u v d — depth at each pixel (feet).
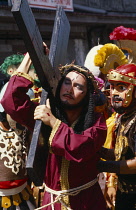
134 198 9.98
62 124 8.25
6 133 11.42
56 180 8.86
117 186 10.39
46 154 8.88
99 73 16.07
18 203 11.42
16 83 8.82
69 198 8.80
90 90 8.92
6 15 36.86
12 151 11.36
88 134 8.31
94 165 9.14
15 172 11.35
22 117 8.86
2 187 11.23
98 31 46.96
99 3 49.06
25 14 7.65
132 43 11.05
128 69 9.39
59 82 9.11
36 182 8.33
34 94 13.23
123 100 9.39
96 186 9.23
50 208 8.95
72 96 8.77
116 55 11.23
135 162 9.11
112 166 9.23
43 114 8.21
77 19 42.88
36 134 7.99
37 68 8.29
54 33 9.56
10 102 8.73
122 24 46.96
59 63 9.87
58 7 10.12
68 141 8.13
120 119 10.00
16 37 40.09
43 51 8.63
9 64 13.03
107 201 11.95
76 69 8.91
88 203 8.91
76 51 45.52
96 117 8.89
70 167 8.74
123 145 9.60
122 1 51.03
